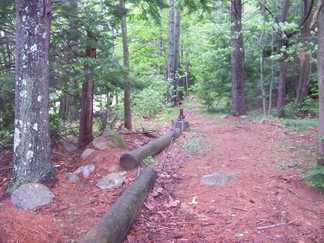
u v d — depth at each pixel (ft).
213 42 52.65
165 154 26.07
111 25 26.84
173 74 67.05
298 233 12.84
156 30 68.13
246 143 28.91
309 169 19.76
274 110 50.65
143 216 15.11
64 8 25.16
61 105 31.89
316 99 51.90
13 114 24.07
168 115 53.72
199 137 32.42
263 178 19.13
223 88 56.95
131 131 36.40
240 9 43.04
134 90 29.07
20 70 18.20
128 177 19.61
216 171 20.94
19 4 17.84
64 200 17.01
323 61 17.56
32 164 18.35
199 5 37.40
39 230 13.70
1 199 17.15
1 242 12.28
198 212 15.28
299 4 50.03
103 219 12.72
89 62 23.67
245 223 13.84
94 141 25.85
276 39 45.01
